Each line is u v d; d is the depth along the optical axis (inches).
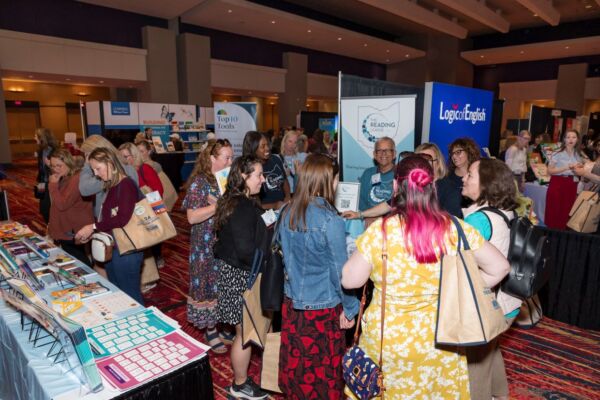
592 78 673.0
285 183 135.8
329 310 66.6
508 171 66.6
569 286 122.4
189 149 439.8
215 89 605.6
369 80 144.3
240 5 478.0
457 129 145.7
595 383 94.4
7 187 372.5
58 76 457.1
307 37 621.0
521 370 99.5
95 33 474.0
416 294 50.9
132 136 395.2
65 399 47.8
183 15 521.7
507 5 566.9
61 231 114.5
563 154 193.3
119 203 89.1
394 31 735.7
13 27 418.9
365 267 52.4
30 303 54.4
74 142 377.4
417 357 51.3
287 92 671.8
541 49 664.4
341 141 138.1
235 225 76.0
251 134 124.3
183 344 59.2
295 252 65.5
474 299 49.1
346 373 54.2
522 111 797.2
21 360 58.7
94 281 81.8
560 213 192.1
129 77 499.5
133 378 51.4
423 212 50.2
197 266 101.1
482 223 64.1
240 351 82.4
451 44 738.2
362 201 121.0
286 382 67.9
